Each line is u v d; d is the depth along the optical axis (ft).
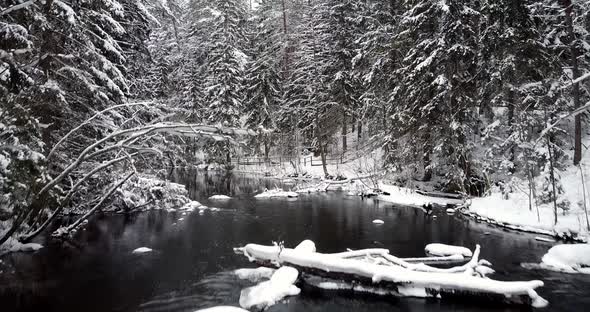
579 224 36.60
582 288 25.29
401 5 73.67
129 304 22.49
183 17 153.58
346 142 107.34
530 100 56.44
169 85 88.99
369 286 24.64
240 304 22.47
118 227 42.34
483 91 60.90
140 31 57.21
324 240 37.65
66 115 39.09
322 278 26.17
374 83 79.77
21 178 23.22
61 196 30.14
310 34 99.40
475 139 71.15
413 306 22.61
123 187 49.75
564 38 59.41
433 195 65.31
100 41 37.93
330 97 95.86
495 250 34.37
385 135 76.18
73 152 41.42
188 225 43.96
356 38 93.30
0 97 23.57
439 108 61.16
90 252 32.76
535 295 22.15
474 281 22.91
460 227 43.86
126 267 28.99
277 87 109.60
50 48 35.27
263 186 84.48
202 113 103.19
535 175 54.03
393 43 71.36
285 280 24.89
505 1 53.88
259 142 106.42
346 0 92.27
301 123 104.47
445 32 58.80
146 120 45.24
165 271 28.17
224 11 103.50
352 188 77.46
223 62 101.65
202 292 24.31
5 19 29.50
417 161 72.38
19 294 23.72
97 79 41.60
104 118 32.35
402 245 35.96
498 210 47.67
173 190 55.62
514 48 54.80
